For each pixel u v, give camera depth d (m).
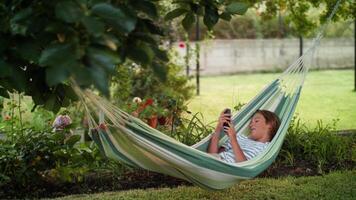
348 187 4.07
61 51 1.86
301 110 7.99
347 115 7.54
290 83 4.34
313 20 7.11
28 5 2.20
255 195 3.94
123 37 2.16
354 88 9.86
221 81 11.58
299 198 3.85
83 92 2.82
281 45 13.26
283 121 4.05
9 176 4.14
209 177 3.43
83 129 5.14
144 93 7.27
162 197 3.91
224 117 4.05
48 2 2.04
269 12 6.54
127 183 4.34
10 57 2.27
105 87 1.83
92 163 4.36
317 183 4.19
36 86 2.83
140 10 2.23
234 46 13.02
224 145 4.13
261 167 3.59
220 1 2.69
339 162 4.75
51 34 2.04
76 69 1.84
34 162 4.09
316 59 13.37
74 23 1.97
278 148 3.82
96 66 1.86
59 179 4.24
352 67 13.48
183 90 8.38
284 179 4.34
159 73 2.14
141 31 2.29
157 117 4.96
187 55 8.48
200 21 11.02
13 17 2.12
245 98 9.15
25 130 4.43
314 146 4.88
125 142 3.45
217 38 13.43
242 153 3.85
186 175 3.53
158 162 3.53
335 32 13.34
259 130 4.20
